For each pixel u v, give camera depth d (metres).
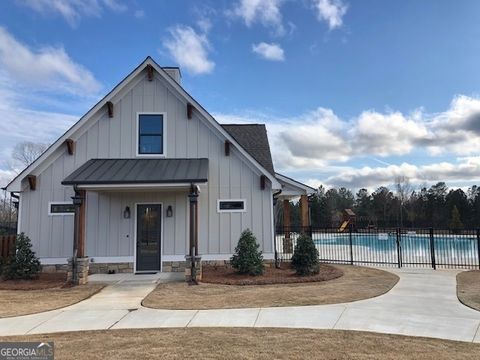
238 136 18.75
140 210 14.71
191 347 5.86
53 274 13.82
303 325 7.23
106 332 6.91
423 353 5.54
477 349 5.76
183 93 15.05
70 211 14.42
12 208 42.69
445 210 57.47
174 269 14.47
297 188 17.48
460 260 17.80
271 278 12.42
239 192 14.86
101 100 14.89
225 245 14.62
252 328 7.03
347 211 48.16
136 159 14.92
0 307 9.23
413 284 11.52
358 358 5.32
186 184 12.74
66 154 14.79
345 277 12.85
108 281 12.87
